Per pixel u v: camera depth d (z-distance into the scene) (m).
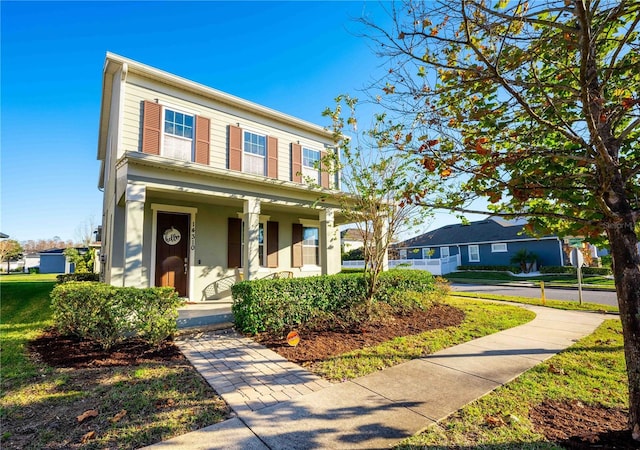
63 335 5.97
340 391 3.64
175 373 4.20
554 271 22.80
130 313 5.22
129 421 2.97
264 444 2.60
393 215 7.09
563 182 2.91
